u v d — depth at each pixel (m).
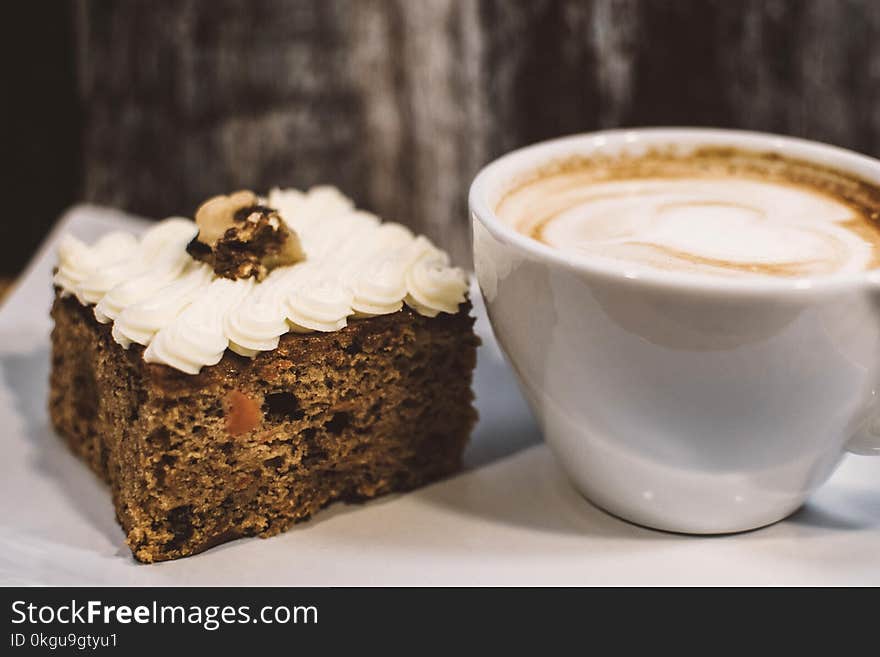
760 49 0.54
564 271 0.33
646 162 0.40
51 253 0.48
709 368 0.33
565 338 0.34
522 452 0.40
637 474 0.35
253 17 0.56
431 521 0.37
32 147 0.59
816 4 0.53
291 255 0.38
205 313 0.35
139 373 0.35
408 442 0.38
